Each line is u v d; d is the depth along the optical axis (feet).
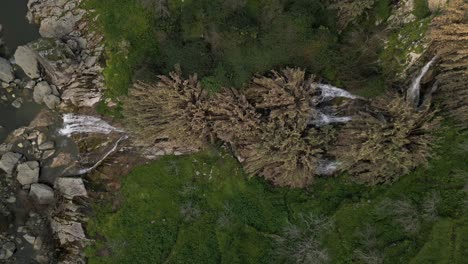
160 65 77.15
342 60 68.28
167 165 81.71
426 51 63.93
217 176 79.25
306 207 73.67
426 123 64.13
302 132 69.56
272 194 76.18
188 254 77.30
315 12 69.51
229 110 70.49
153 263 78.38
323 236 70.90
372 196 70.79
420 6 64.18
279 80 66.74
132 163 83.20
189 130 74.23
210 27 72.64
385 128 64.80
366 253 67.56
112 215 81.66
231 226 76.48
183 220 79.25
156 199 81.20
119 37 81.61
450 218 65.31
